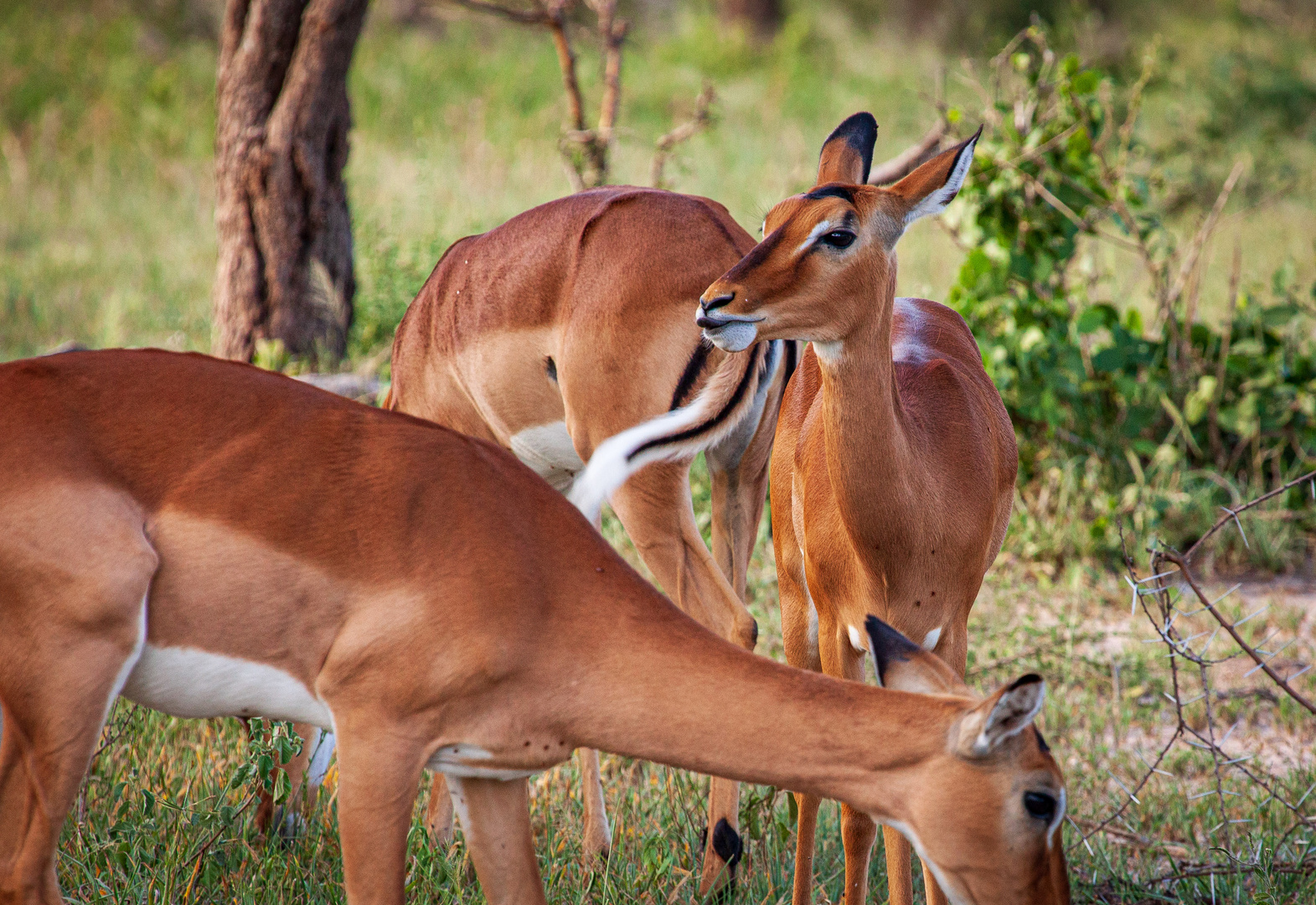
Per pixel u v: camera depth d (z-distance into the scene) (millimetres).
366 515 8305
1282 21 61344
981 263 19875
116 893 10117
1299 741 14383
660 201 12211
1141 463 20469
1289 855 11727
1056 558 18953
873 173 21609
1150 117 42656
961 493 9953
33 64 46281
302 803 11570
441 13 58125
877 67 57812
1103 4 63375
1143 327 24016
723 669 8234
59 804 8078
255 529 8227
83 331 25516
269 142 21594
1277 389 19906
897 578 9656
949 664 10211
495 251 12992
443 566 8219
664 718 8234
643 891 10875
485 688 8219
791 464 11172
